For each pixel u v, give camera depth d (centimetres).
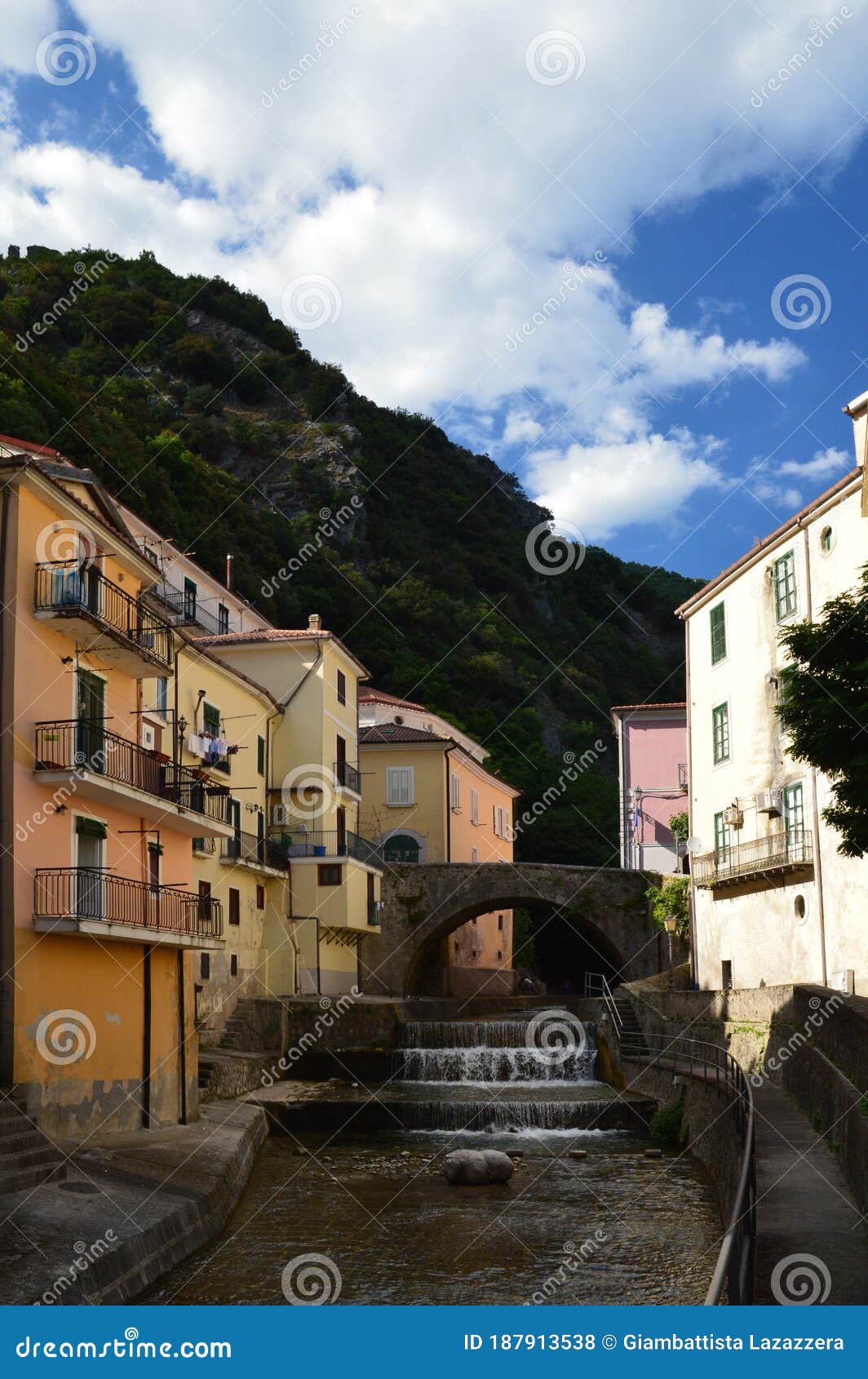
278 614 7481
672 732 5116
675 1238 1742
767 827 3319
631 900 4903
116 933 2008
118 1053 2120
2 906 1830
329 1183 2205
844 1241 1178
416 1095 3228
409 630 8912
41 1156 1633
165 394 9094
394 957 4859
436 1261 1593
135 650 2152
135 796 2116
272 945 4112
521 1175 2311
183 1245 1560
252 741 4106
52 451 2784
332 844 4319
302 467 9419
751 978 3419
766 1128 1919
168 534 6212
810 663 1577
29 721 1922
